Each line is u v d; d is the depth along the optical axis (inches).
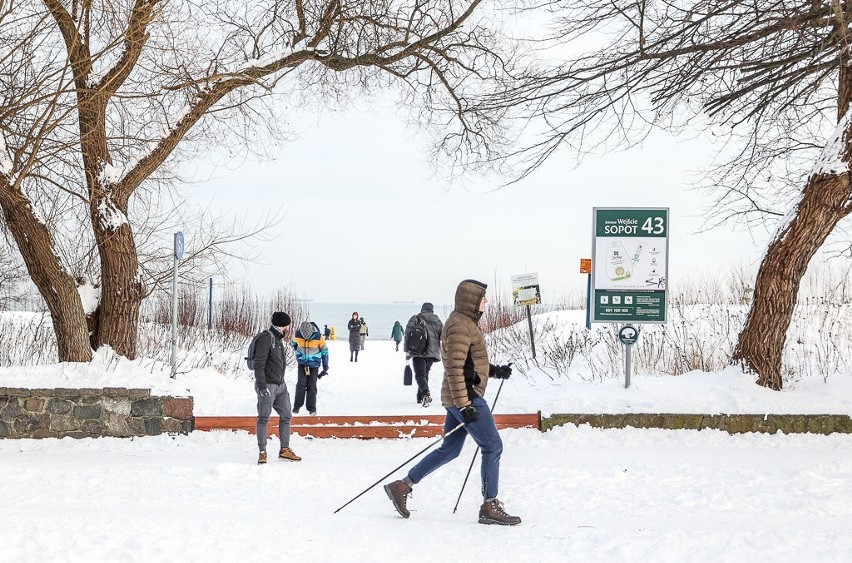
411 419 411.2
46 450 389.4
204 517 239.5
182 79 451.2
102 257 474.0
